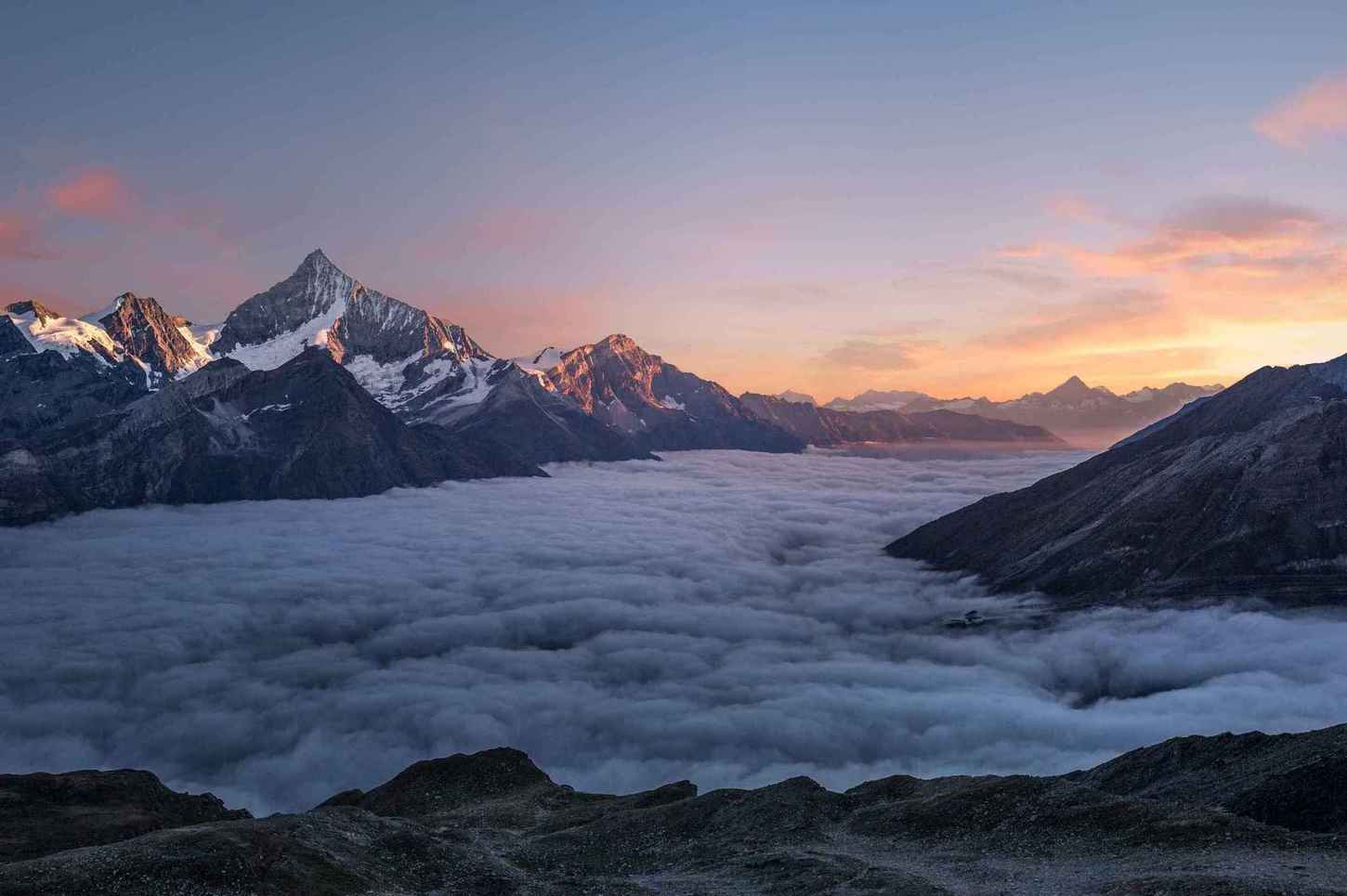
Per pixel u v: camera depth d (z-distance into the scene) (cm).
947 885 7812
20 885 7025
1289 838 7900
